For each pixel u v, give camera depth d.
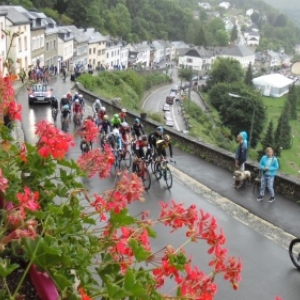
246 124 67.69
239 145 14.29
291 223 11.61
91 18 106.44
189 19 172.50
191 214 3.20
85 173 3.88
